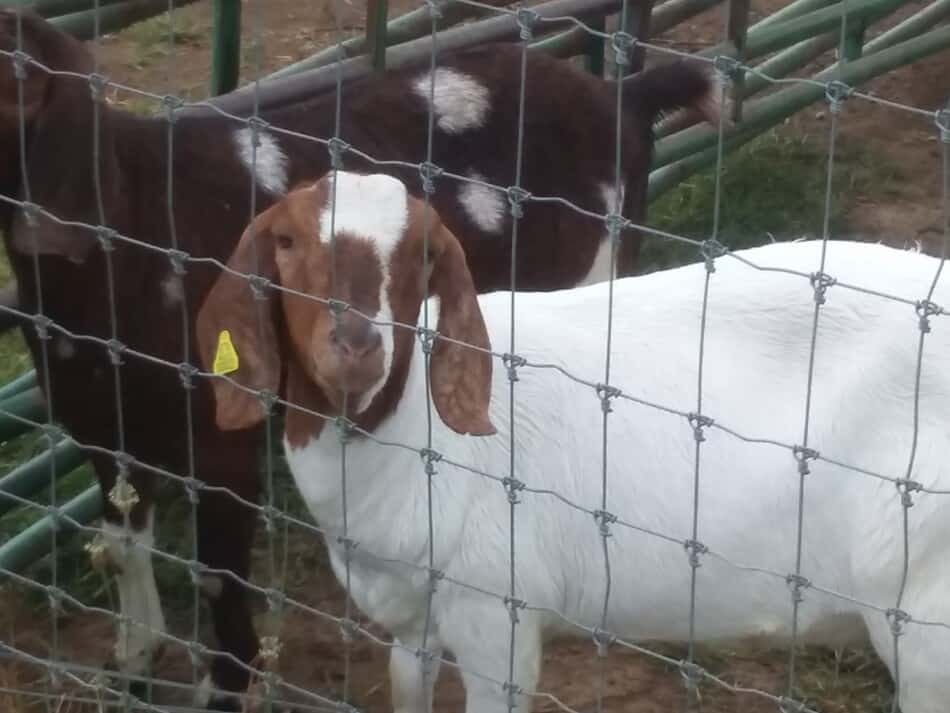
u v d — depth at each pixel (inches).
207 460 91.4
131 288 89.3
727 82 59.1
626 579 76.5
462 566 75.1
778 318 73.9
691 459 74.0
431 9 61.7
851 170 153.9
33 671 95.5
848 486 71.5
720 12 177.6
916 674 71.2
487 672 77.1
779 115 138.3
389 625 79.0
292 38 179.3
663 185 136.0
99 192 77.8
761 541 73.7
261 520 104.3
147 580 95.5
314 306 67.3
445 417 68.4
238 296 69.6
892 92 169.6
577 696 95.0
